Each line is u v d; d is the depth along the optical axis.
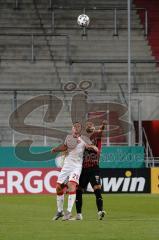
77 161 52.84
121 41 125.25
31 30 126.88
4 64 116.94
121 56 122.06
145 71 116.88
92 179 53.41
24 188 89.62
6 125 102.44
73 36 125.81
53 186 89.94
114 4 134.88
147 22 130.00
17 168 89.75
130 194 89.81
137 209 66.12
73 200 52.53
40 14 130.50
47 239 39.75
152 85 113.50
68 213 52.62
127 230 44.66
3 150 90.44
